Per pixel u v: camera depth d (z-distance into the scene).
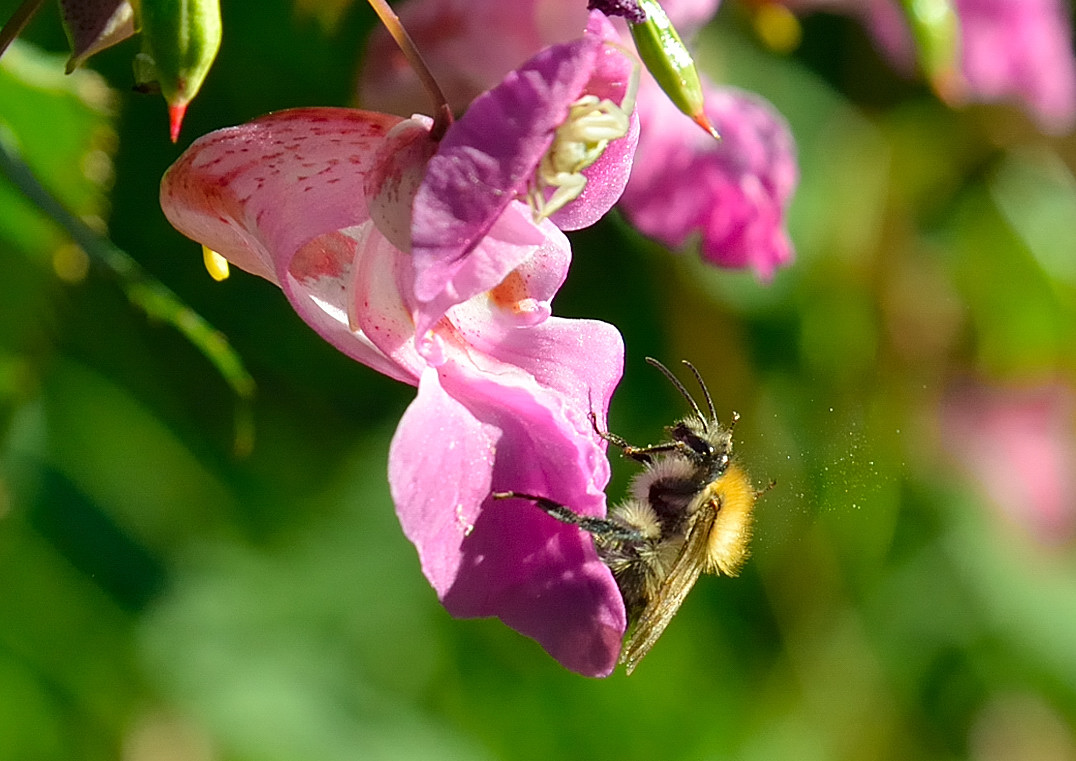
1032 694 0.33
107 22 0.24
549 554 0.24
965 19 0.30
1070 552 0.34
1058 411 0.33
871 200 0.31
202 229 0.25
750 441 0.30
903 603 0.33
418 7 0.28
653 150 0.28
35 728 0.30
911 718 0.33
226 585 0.30
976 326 0.33
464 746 0.31
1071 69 0.31
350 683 0.30
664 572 0.26
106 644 0.30
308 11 0.28
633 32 0.25
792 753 0.32
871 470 0.27
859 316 0.32
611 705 0.31
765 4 0.29
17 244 0.27
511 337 0.24
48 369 0.29
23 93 0.27
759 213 0.28
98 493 0.30
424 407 0.24
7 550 0.29
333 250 0.24
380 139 0.24
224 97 0.29
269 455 0.30
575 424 0.24
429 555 0.24
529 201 0.24
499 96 0.23
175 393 0.30
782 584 0.32
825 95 0.31
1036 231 0.33
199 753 0.30
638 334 0.30
